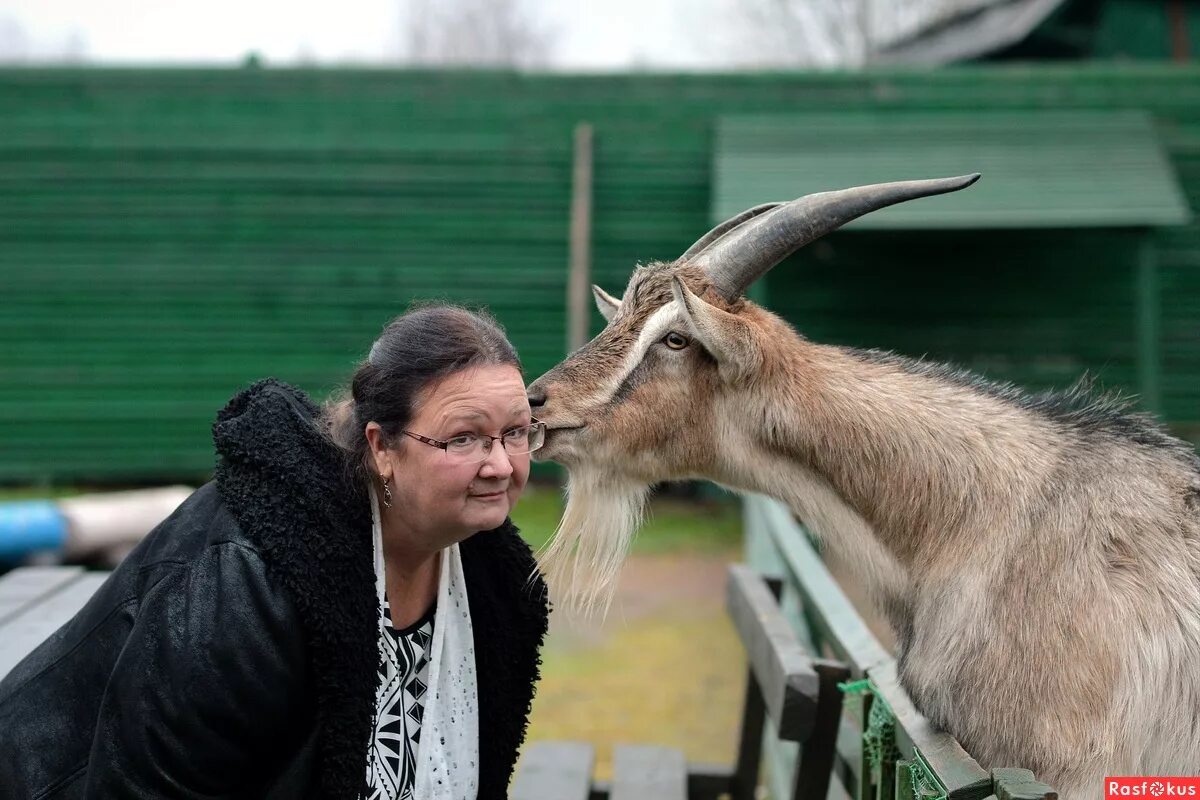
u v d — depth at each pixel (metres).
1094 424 2.57
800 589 3.87
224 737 1.81
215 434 1.96
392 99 12.16
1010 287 11.66
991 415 2.57
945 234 11.62
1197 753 2.23
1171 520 2.37
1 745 1.94
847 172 10.92
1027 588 2.32
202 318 12.14
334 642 1.83
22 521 7.23
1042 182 10.56
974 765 2.00
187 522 1.93
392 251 12.22
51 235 12.05
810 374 2.69
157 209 12.09
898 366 2.74
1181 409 11.87
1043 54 17.58
